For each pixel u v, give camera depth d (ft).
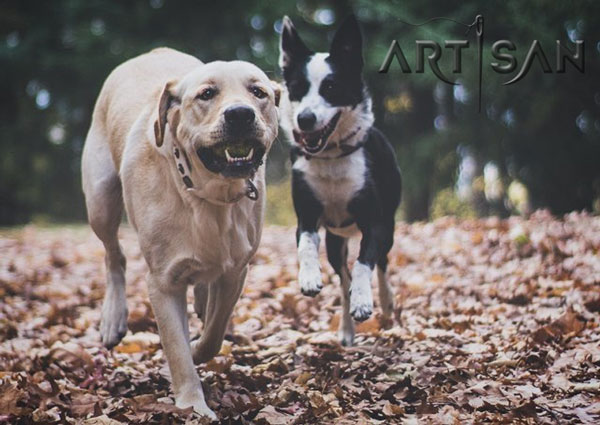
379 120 53.16
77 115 58.03
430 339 15.93
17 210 64.75
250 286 22.57
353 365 14.23
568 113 49.32
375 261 15.48
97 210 14.92
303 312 19.17
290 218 70.79
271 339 16.70
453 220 34.47
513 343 15.12
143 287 24.08
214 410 12.71
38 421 12.02
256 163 11.39
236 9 53.01
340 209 16.06
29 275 26.68
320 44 50.72
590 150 49.21
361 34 16.22
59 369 14.87
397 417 11.94
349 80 16.16
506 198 56.29
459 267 23.71
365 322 17.33
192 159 11.54
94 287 24.41
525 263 23.21
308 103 15.79
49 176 64.23
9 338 18.12
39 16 56.65
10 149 60.59
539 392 12.59
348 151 15.76
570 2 44.16
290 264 26.73
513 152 50.90
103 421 11.99
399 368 13.93
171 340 12.35
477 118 50.19
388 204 17.16
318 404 12.39
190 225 12.07
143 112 13.20
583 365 13.55
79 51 52.39
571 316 15.85
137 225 12.66
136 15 53.36
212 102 11.26
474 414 11.77
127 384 14.23
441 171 53.88
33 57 54.44
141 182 12.51
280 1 51.72
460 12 44.37
